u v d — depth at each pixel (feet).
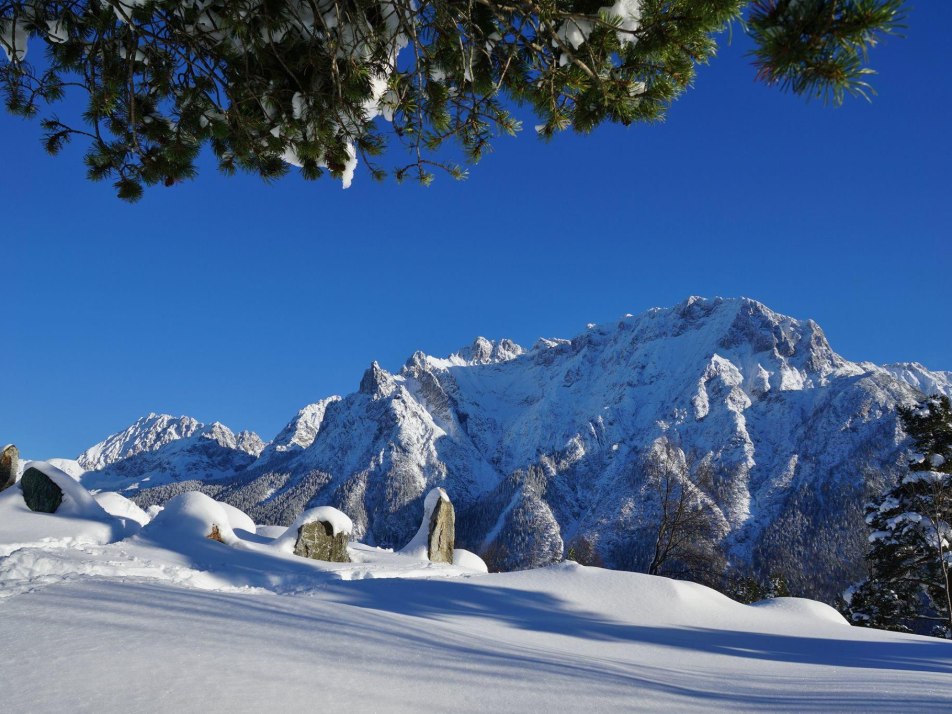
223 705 10.14
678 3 12.26
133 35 15.20
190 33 15.47
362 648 15.06
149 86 17.26
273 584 37.96
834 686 17.56
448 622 30.42
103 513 45.83
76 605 17.03
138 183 18.69
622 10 12.92
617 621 37.37
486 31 15.06
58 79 17.71
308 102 16.60
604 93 13.52
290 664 12.74
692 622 39.99
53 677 10.94
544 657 18.25
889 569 84.94
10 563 25.54
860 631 42.65
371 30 14.79
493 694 12.78
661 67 13.64
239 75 16.30
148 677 11.15
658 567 82.99
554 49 14.62
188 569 36.86
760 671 22.31
